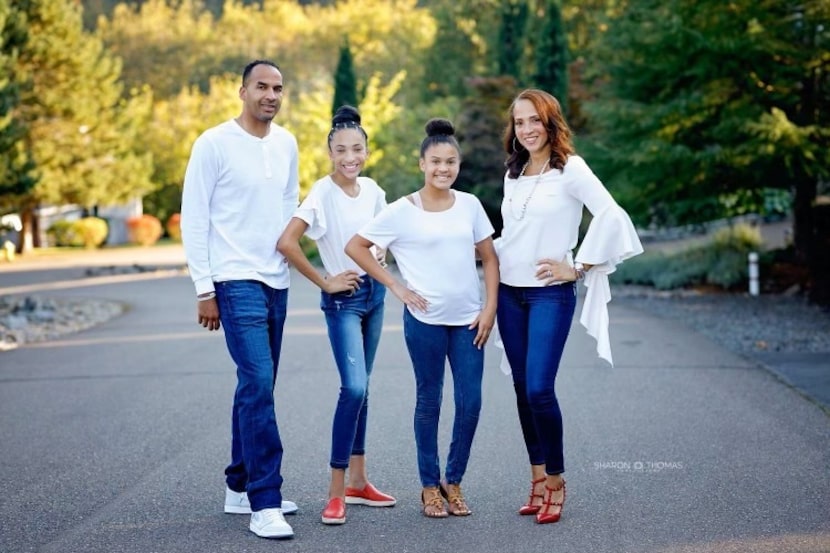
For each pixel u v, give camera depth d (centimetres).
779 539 632
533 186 699
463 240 698
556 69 3862
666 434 944
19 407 1144
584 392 1166
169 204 7588
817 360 1401
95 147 5409
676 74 2528
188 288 3006
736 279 2553
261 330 689
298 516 705
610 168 2669
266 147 704
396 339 1669
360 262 697
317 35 8856
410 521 689
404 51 8031
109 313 2319
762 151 2294
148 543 646
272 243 702
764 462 835
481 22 6316
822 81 2439
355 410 693
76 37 5081
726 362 1392
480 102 3778
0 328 1983
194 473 827
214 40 8956
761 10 2384
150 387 1258
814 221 2552
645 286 2764
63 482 804
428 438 704
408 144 4572
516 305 706
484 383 1248
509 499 740
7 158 2459
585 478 792
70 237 6162
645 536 644
